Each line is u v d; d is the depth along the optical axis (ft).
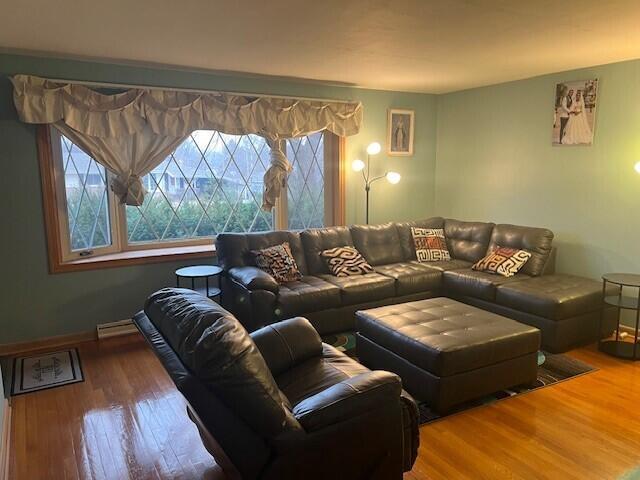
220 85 14.03
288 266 13.10
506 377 9.23
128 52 11.25
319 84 15.80
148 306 6.52
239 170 15.42
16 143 11.50
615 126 12.87
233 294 12.50
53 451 7.83
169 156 14.21
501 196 16.33
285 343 7.86
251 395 4.83
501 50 11.34
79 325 12.67
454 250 16.07
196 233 14.97
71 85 11.77
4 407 8.59
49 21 8.83
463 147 17.61
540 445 7.82
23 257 11.87
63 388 9.99
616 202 13.04
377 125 17.28
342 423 5.41
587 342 12.09
